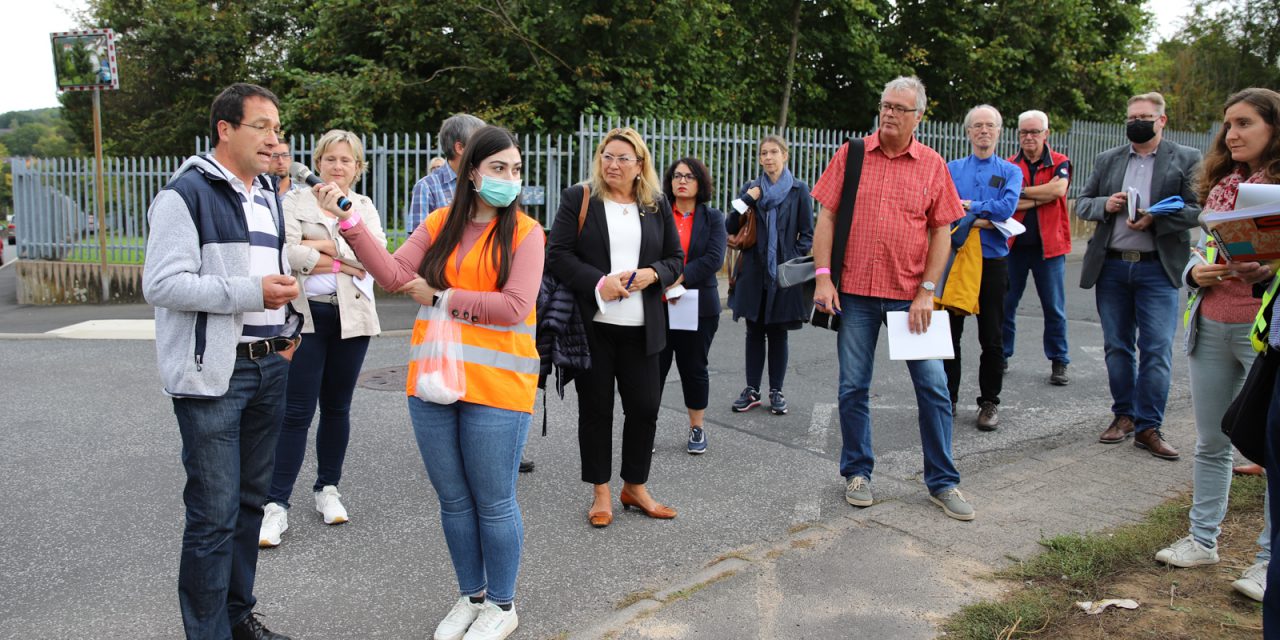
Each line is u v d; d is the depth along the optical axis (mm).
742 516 4375
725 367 7781
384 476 4969
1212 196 3584
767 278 6043
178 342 2730
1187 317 3746
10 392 6883
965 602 3365
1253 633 3094
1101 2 21000
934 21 20094
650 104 15539
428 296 3055
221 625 2875
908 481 4863
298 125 15852
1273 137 3332
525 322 3129
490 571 3168
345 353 4199
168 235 2670
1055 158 6824
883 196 4371
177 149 25625
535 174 12672
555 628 3271
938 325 4363
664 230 4340
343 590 3592
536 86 15031
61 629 3270
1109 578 3551
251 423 2986
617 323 4211
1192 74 29219
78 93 26359
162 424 6004
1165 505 4305
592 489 4773
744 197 6055
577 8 14906
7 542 4051
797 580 3564
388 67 16031
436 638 3178
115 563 3846
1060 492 4570
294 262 3639
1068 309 10602
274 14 24328
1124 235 5316
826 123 20484
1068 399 6637
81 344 8969
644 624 3215
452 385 2980
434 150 12047
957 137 15047
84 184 13273
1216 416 3600
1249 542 3865
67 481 4871
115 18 25703
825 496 4645
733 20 17703
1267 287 3000
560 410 6332
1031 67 20312
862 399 4512
